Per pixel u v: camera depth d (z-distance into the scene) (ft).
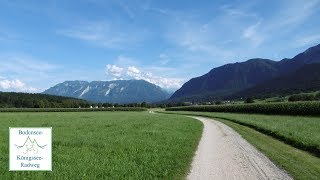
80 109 529.45
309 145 81.71
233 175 54.49
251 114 285.64
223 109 379.55
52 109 504.43
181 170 56.85
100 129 128.16
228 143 95.50
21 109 478.18
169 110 531.91
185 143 88.38
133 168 55.36
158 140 92.22
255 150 81.97
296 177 53.11
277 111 266.16
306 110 240.32
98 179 48.11
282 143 95.40
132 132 115.24
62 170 52.54
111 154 69.41
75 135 104.37
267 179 52.01
